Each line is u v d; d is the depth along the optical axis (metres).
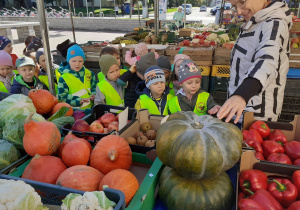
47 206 1.24
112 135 1.70
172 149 1.38
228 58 4.75
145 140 2.03
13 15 29.20
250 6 2.21
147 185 1.41
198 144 1.29
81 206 1.03
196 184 1.40
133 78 3.67
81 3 52.66
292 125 2.14
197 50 4.86
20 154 1.75
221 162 1.29
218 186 1.41
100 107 2.39
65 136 1.80
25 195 1.11
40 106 2.22
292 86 4.11
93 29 25.34
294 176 1.50
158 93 2.76
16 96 1.99
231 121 2.24
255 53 2.03
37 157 1.46
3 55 3.44
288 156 1.94
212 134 1.35
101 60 3.25
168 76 3.35
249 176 1.54
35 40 5.48
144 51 4.64
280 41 1.98
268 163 1.58
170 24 14.64
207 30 10.20
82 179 1.34
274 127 2.21
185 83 2.53
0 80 3.53
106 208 1.05
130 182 1.33
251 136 2.04
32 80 3.41
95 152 1.60
